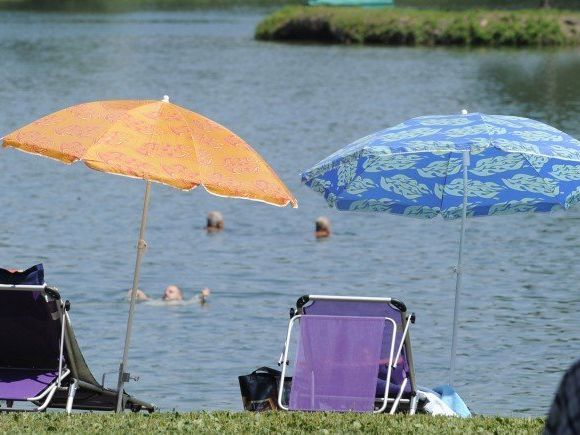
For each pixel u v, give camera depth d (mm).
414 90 191750
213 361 54844
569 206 41031
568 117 158125
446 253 81688
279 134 143500
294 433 30266
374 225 92125
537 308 65438
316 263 78562
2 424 30875
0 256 79625
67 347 34125
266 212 97625
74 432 30109
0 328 34094
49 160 122062
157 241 85500
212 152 34125
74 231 88375
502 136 36094
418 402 35844
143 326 61375
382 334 35000
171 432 30234
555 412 12492
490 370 53188
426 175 41188
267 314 64438
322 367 34906
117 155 32844
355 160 37344
